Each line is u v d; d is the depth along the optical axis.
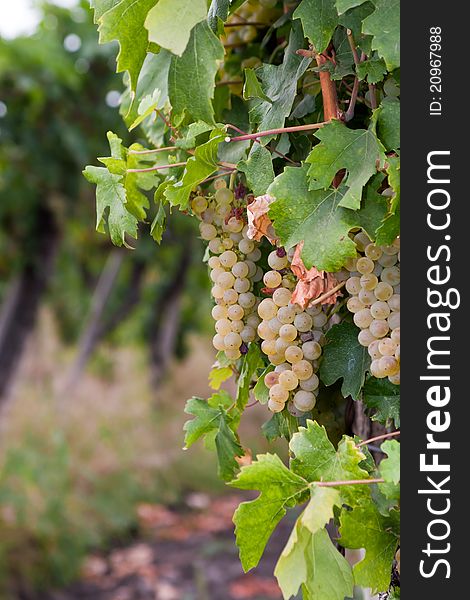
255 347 1.15
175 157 1.15
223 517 7.48
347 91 1.11
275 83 1.11
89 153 5.74
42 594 5.49
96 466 7.16
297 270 0.98
